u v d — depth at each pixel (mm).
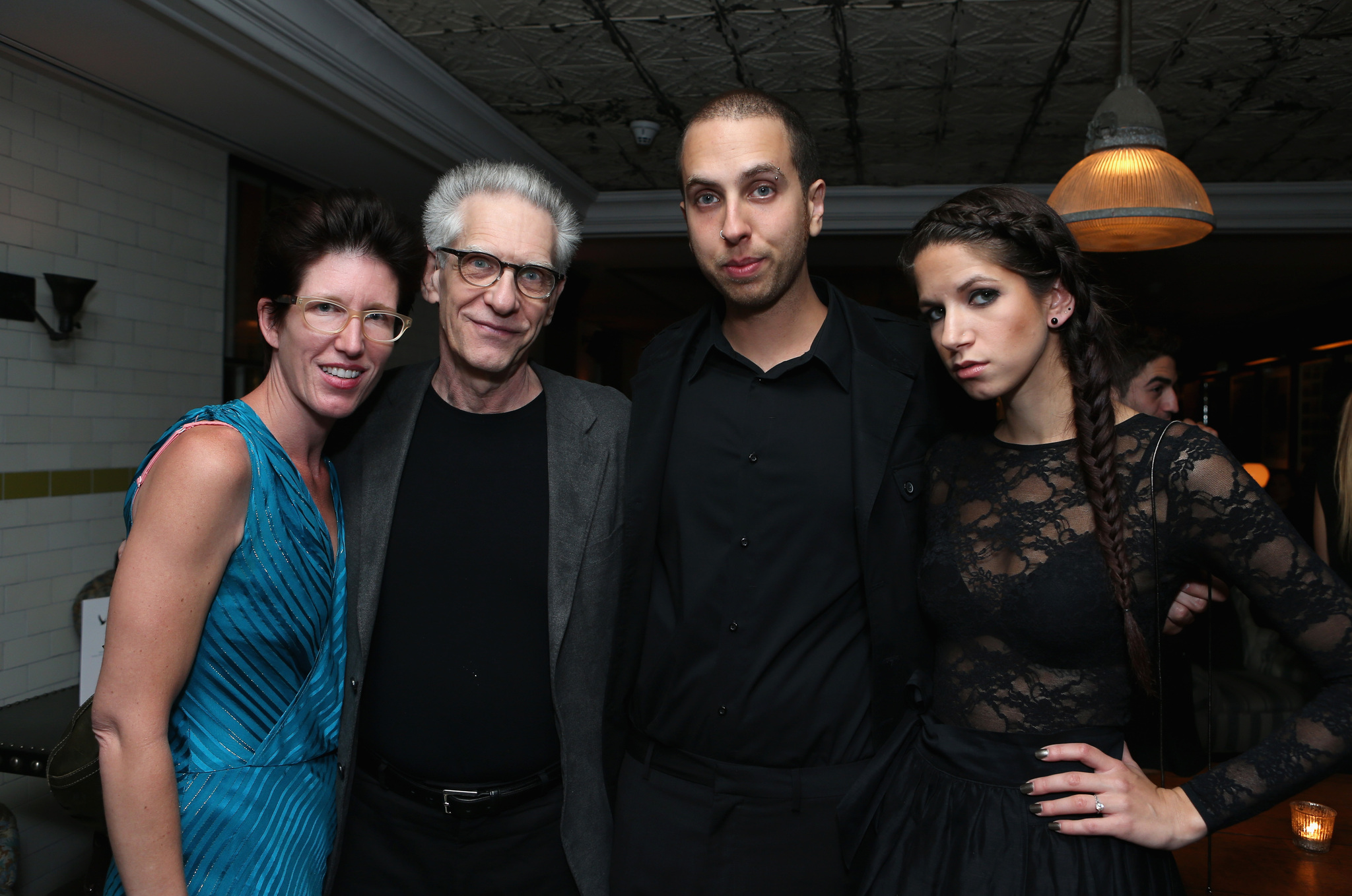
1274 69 3834
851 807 1252
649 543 1495
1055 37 3549
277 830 1189
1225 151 4984
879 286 8656
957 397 1488
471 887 1426
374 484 1454
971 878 1049
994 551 1148
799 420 1471
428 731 1411
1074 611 1076
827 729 1382
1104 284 1137
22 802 3076
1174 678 1138
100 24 2891
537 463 1518
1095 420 1091
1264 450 10273
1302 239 6160
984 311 1103
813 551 1434
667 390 1528
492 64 3891
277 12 3002
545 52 3771
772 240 1361
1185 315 9914
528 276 1390
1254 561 1028
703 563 1451
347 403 1262
